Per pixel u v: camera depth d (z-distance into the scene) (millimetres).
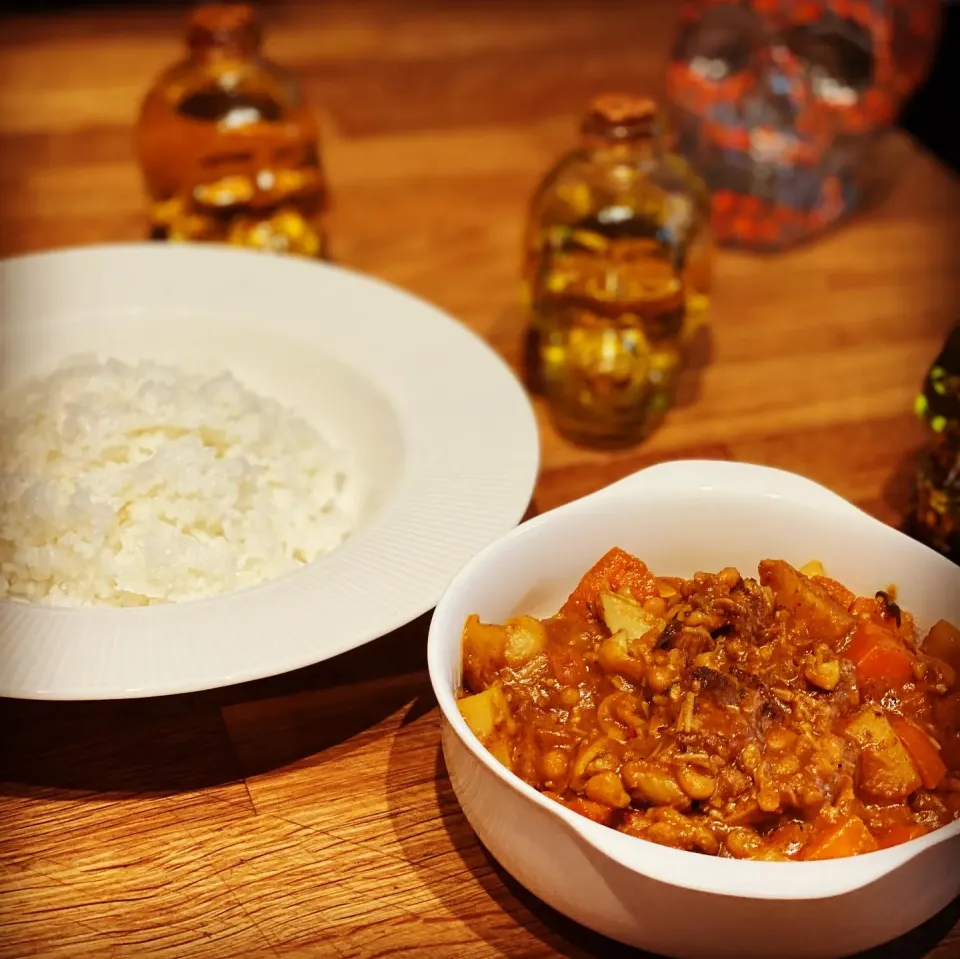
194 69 628
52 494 430
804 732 328
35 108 779
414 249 661
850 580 386
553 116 792
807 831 318
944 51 916
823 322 611
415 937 339
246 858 359
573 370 549
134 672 357
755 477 393
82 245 647
